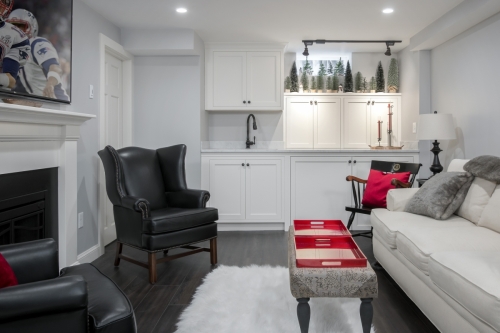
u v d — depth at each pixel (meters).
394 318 2.07
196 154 4.21
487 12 3.04
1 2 2.04
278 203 4.21
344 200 4.18
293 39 4.31
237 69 4.47
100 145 3.35
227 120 4.82
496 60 3.08
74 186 2.75
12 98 2.16
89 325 1.23
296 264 1.76
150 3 3.20
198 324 1.93
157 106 4.20
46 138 2.43
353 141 4.89
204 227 2.96
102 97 3.40
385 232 2.48
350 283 1.62
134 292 2.47
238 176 4.22
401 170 3.62
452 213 2.51
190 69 4.18
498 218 2.11
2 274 1.29
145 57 4.18
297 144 4.89
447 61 3.88
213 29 3.93
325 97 4.87
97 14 3.36
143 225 2.67
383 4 3.25
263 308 2.10
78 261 2.96
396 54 4.95
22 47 2.22
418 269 1.97
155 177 3.34
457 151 3.72
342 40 4.35
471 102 3.45
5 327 1.05
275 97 4.49
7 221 2.08
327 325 1.90
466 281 1.44
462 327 1.52
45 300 1.07
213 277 2.65
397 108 4.85
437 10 3.39
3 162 2.03
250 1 3.19
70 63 2.76
